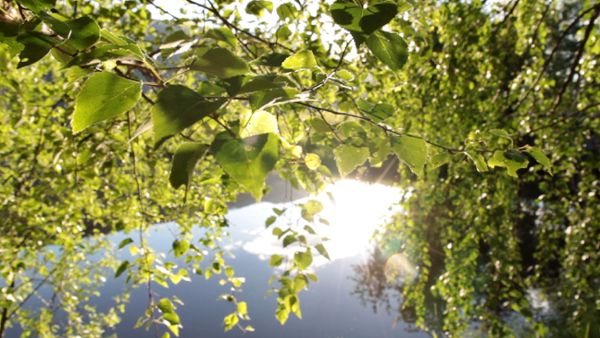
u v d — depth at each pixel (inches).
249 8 68.2
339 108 58.3
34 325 186.9
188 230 114.0
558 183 151.6
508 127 137.7
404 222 189.3
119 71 26.7
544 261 167.9
